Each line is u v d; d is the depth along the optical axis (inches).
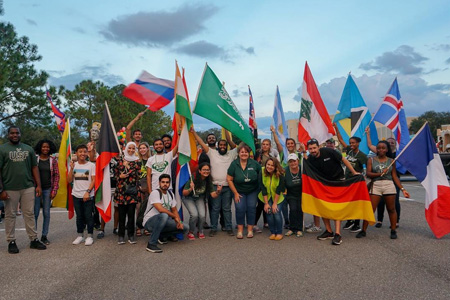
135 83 334.3
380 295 160.6
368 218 260.7
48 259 226.2
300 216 281.7
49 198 274.1
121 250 247.1
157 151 283.0
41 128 1031.6
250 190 277.9
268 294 164.2
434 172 274.1
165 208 253.0
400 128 362.6
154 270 201.5
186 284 178.5
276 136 351.3
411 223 316.8
